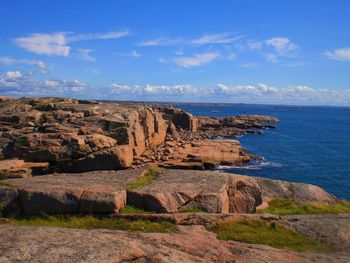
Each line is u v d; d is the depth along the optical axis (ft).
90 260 30.35
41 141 150.61
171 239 43.32
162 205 56.08
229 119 470.39
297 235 52.85
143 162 174.91
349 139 339.98
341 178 174.40
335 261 43.93
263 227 54.19
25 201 55.98
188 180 65.92
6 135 156.97
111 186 60.03
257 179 81.15
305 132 406.41
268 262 40.65
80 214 54.85
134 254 32.63
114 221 52.75
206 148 219.20
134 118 192.34
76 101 239.30
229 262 38.88
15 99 238.89
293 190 77.51
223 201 58.95
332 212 69.87
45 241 33.73
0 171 132.26
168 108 344.69
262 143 301.63
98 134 163.84
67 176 68.85
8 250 31.32
